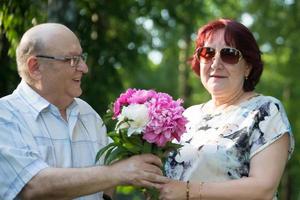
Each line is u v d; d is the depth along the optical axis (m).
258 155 3.54
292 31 13.11
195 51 3.89
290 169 15.73
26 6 5.66
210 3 13.24
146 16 9.30
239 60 3.69
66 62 3.54
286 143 3.58
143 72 12.64
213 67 3.72
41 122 3.58
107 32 8.16
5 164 3.42
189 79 13.14
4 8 5.50
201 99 15.48
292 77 13.93
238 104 3.76
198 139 3.74
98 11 7.67
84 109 3.83
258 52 3.77
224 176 3.60
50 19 5.87
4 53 6.32
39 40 3.54
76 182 3.31
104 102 7.91
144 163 3.28
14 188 3.40
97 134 3.83
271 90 15.77
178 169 3.73
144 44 10.07
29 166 3.38
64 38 3.56
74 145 3.66
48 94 3.59
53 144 3.57
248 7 13.45
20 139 3.46
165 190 3.43
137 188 3.45
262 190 3.44
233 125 3.66
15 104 3.57
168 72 16.27
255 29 13.40
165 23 9.50
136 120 3.21
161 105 3.25
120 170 3.28
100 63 7.97
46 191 3.36
